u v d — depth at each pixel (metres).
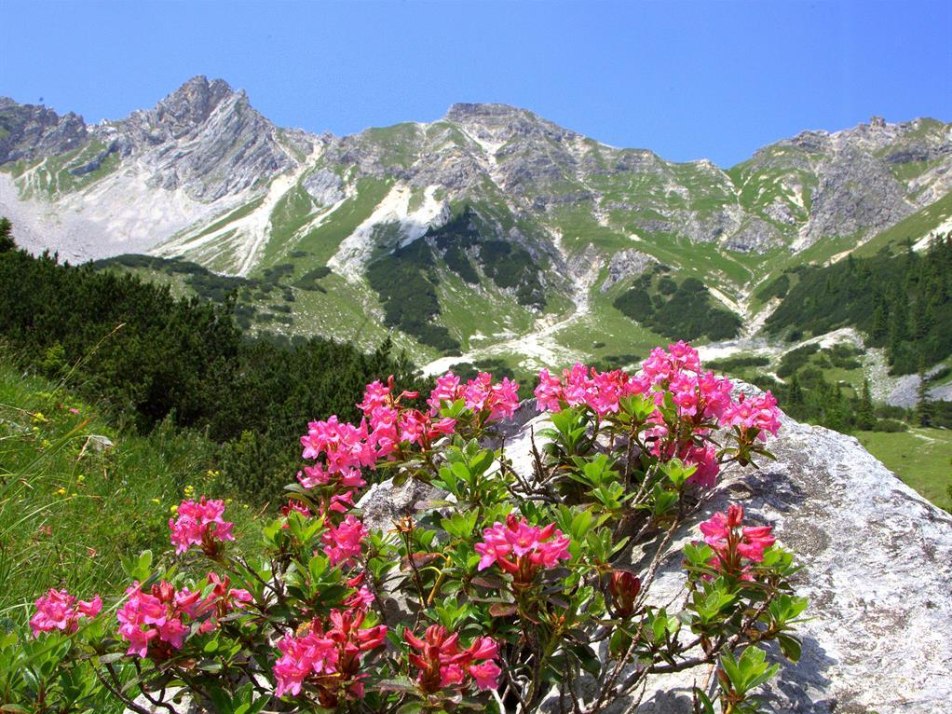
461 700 2.20
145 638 2.40
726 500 3.69
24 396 9.09
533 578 2.35
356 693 2.12
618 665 2.56
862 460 3.95
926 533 3.38
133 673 3.39
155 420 13.83
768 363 189.38
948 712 2.57
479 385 4.07
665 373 3.84
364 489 5.80
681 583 3.23
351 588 2.61
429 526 3.49
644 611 2.61
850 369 171.50
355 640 2.17
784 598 2.51
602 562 2.69
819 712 2.62
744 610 2.58
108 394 13.03
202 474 10.73
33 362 13.09
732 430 4.07
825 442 4.07
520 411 5.30
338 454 3.10
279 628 2.78
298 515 2.88
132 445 9.88
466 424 3.95
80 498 6.41
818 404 133.62
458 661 2.17
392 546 3.06
